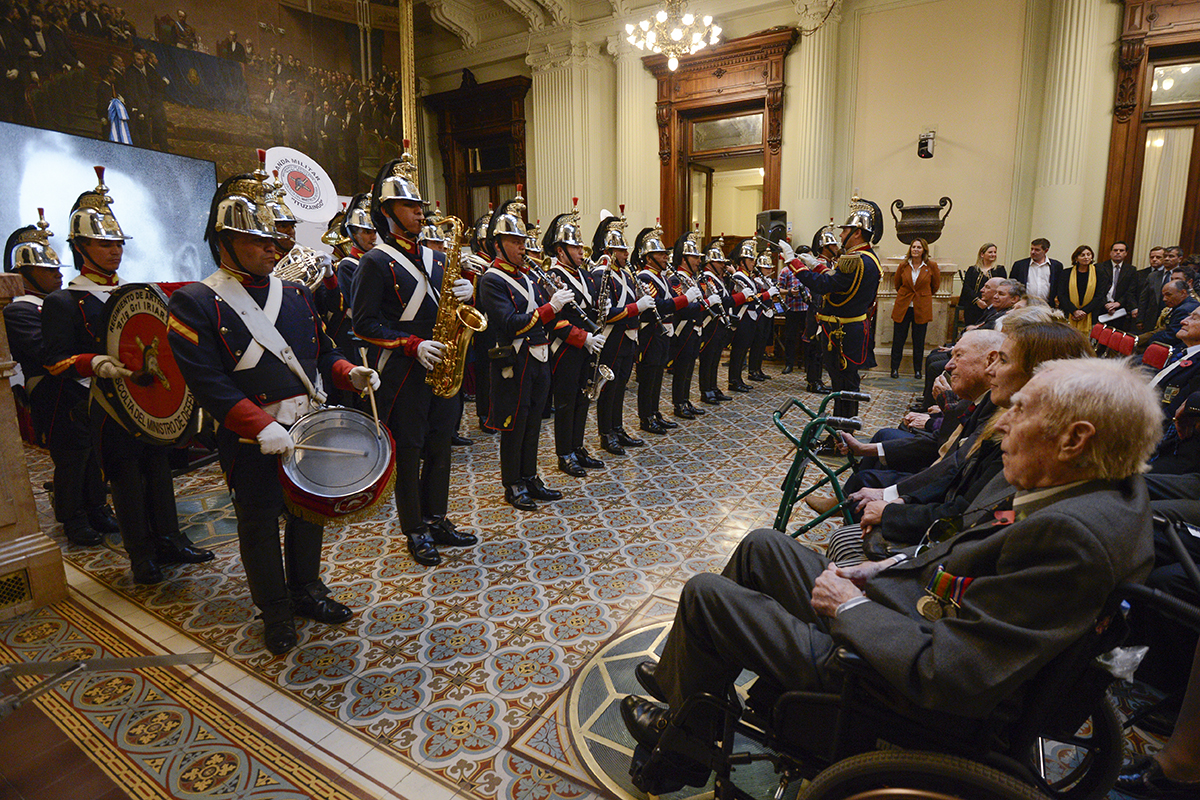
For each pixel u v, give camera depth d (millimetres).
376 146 12523
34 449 5203
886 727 1362
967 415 2525
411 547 3270
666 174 11273
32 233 3723
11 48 8820
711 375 7027
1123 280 7320
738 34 10414
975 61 9008
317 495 2287
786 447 5266
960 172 9273
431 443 3330
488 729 2096
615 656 2473
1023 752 1272
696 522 3740
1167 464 2402
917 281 8141
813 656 1458
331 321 4625
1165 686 1886
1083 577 1113
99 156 8180
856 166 9891
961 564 1358
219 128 10672
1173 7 7910
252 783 1873
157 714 2164
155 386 2611
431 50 13492
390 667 2416
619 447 5152
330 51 11758
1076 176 8453
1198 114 8117
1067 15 8211
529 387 3922
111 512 3777
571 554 3332
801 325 8914
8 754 1984
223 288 2318
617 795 1832
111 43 9570
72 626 2691
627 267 6047
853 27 9648
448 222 3227
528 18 11789
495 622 2711
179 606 2861
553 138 12008
